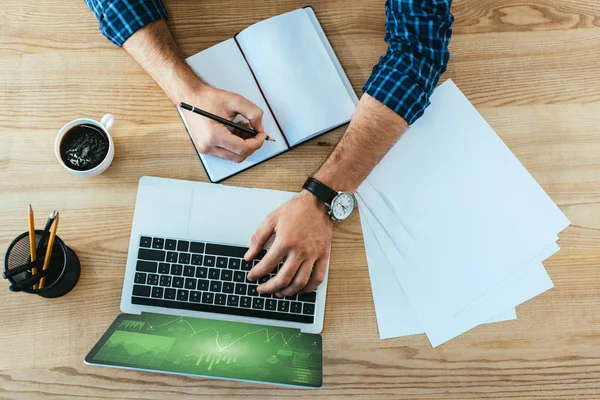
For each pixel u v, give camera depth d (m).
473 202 0.90
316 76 0.89
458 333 0.88
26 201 0.88
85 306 0.86
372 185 0.90
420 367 0.87
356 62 0.93
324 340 0.87
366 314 0.88
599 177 0.93
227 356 0.75
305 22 0.90
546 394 0.88
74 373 0.85
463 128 0.91
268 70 0.88
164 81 0.86
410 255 0.89
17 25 0.91
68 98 0.90
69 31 0.91
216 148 0.85
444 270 0.88
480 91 0.93
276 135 0.88
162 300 0.84
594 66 0.95
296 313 0.85
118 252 0.88
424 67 0.84
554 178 0.92
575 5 0.95
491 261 0.89
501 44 0.94
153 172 0.89
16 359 0.85
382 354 0.87
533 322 0.89
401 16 0.84
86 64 0.90
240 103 0.84
